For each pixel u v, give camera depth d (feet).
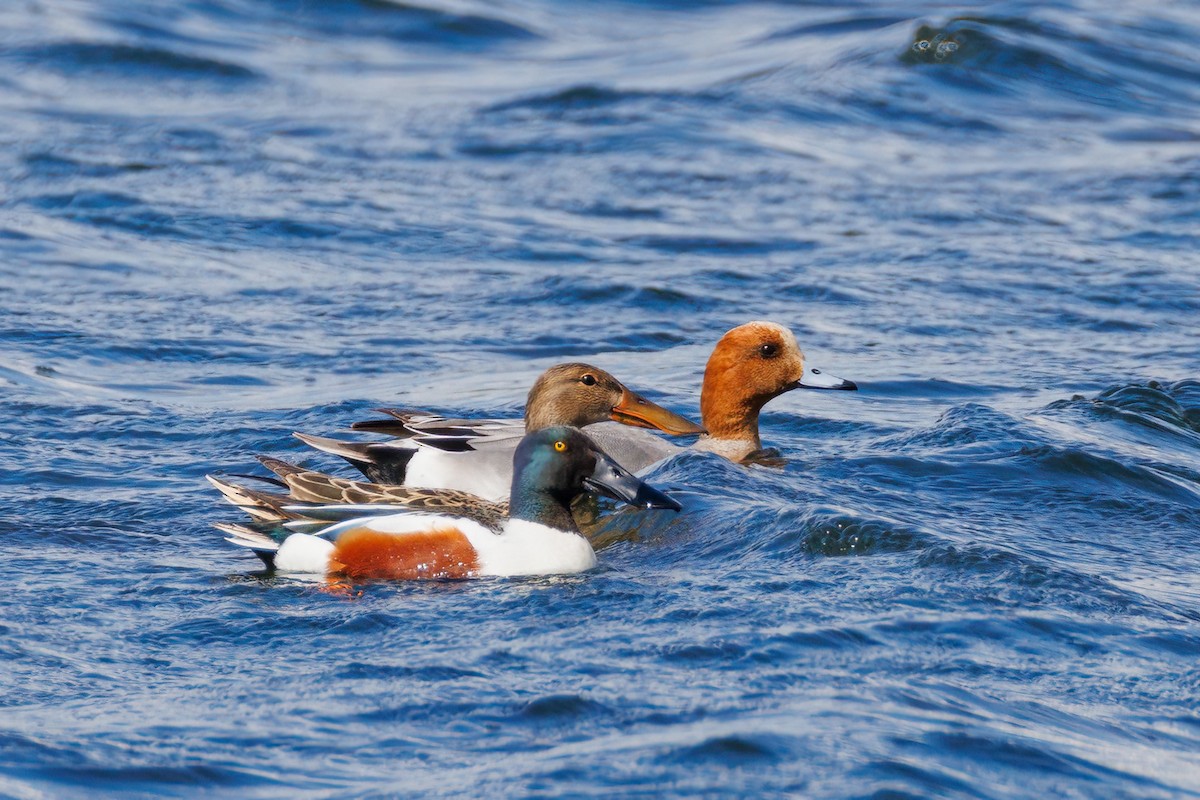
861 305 67.15
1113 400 50.96
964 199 86.53
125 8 126.72
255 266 73.41
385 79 115.44
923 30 114.42
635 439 45.06
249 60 117.08
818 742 23.00
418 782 21.99
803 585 30.94
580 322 64.59
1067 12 124.06
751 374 46.55
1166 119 104.53
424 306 67.00
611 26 134.51
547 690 25.34
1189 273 72.49
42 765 22.52
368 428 45.03
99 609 30.50
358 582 32.60
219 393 53.88
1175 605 30.68
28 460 43.86
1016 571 31.42
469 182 89.56
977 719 24.25
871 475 41.68
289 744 23.43
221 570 33.86
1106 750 23.48
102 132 98.32
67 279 70.33
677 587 31.27
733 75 113.29
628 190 88.12
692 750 22.75
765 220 82.33
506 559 32.99
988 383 55.16
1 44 115.96
